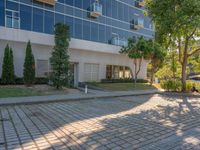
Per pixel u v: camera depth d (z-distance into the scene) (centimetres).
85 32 2750
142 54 2583
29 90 1803
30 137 621
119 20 3231
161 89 2564
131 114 991
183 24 1705
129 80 3309
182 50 2283
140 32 3597
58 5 2484
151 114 995
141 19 3575
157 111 1081
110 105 1288
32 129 705
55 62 1947
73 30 2619
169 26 1733
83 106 1236
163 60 2725
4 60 2014
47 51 2433
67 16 2567
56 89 1955
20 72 2238
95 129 714
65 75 1975
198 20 1628
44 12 2366
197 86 2155
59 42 1952
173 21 1691
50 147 541
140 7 3594
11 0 2134
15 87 1903
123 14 3306
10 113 985
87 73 2841
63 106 1228
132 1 3466
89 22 2802
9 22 2123
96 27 2888
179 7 1698
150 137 635
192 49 2275
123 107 1210
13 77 2047
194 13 1652
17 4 2173
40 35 2314
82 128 725
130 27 3428
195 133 684
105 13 3011
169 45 2192
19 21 2184
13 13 2148
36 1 2303
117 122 819
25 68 2017
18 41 2184
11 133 659
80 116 930
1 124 770
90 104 1327
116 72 3250
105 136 638
